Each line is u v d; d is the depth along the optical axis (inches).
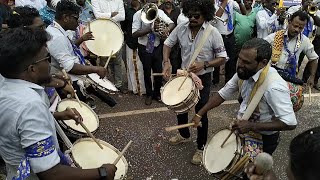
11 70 67.1
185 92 130.0
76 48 138.9
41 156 65.7
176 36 142.6
